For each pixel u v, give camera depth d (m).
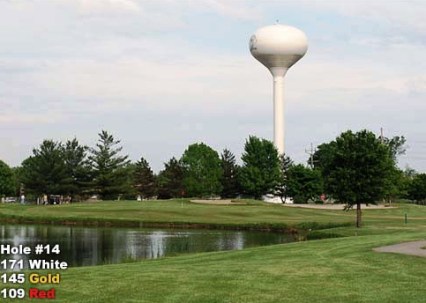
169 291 17.84
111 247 45.50
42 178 117.44
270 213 82.75
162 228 67.56
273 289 18.11
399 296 17.12
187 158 139.75
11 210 85.88
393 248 27.36
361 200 54.34
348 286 18.52
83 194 122.06
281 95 124.94
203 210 85.62
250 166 111.56
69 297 17.22
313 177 109.81
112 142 120.19
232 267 22.33
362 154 53.78
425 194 131.12
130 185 122.62
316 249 27.97
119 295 17.36
